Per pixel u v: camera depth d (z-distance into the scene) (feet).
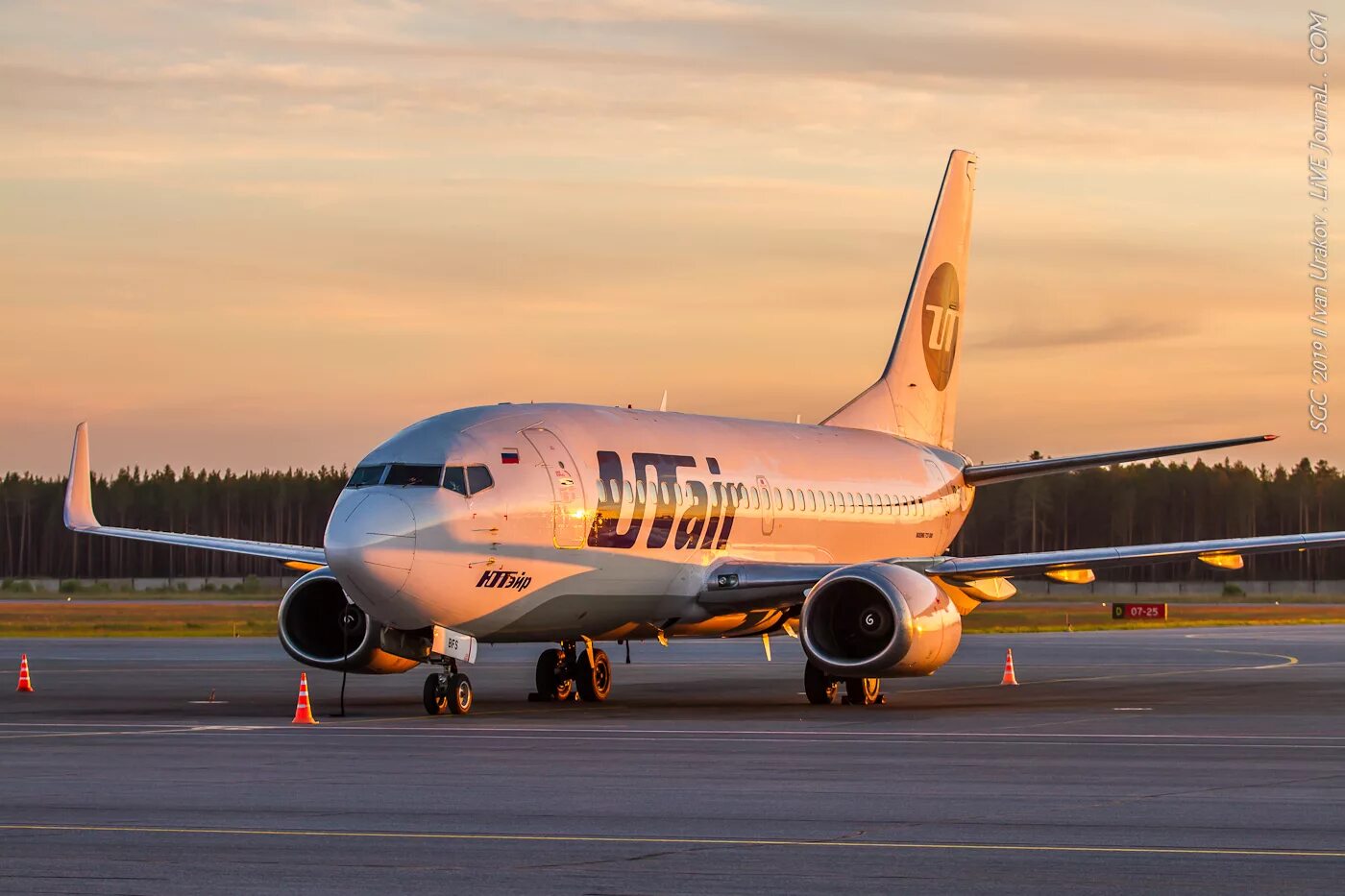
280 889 149.59
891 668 362.53
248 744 276.41
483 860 163.53
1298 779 226.99
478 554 346.95
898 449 505.66
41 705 376.89
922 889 149.79
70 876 155.33
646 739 286.87
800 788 216.33
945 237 542.98
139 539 418.72
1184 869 158.81
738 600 400.67
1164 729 309.01
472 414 369.09
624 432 394.32
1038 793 211.41
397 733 298.97
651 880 154.10
